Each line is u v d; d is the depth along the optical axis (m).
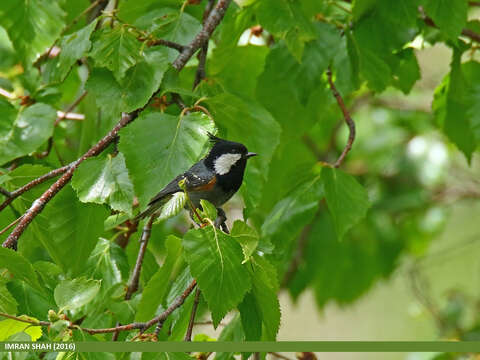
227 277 5.95
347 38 9.14
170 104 8.33
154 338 6.17
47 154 9.38
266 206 11.83
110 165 7.07
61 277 8.26
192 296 6.99
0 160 8.33
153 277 6.72
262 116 8.60
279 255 8.59
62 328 5.86
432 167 14.58
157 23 8.54
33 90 9.29
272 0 8.63
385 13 9.02
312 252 14.83
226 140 8.59
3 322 6.03
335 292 15.17
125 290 8.05
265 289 6.37
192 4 9.05
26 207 8.02
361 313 20.33
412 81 10.94
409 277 15.51
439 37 10.08
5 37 10.20
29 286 7.38
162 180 6.58
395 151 15.10
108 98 7.59
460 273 19.19
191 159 6.66
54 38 8.98
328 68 9.47
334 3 9.72
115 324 7.93
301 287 14.77
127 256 8.88
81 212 7.93
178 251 6.69
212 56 9.48
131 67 7.68
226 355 7.51
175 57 8.00
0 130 8.57
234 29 9.08
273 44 10.28
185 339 6.31
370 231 14.88
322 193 8.62
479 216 19.30
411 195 14.78
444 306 14.52
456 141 10.81
